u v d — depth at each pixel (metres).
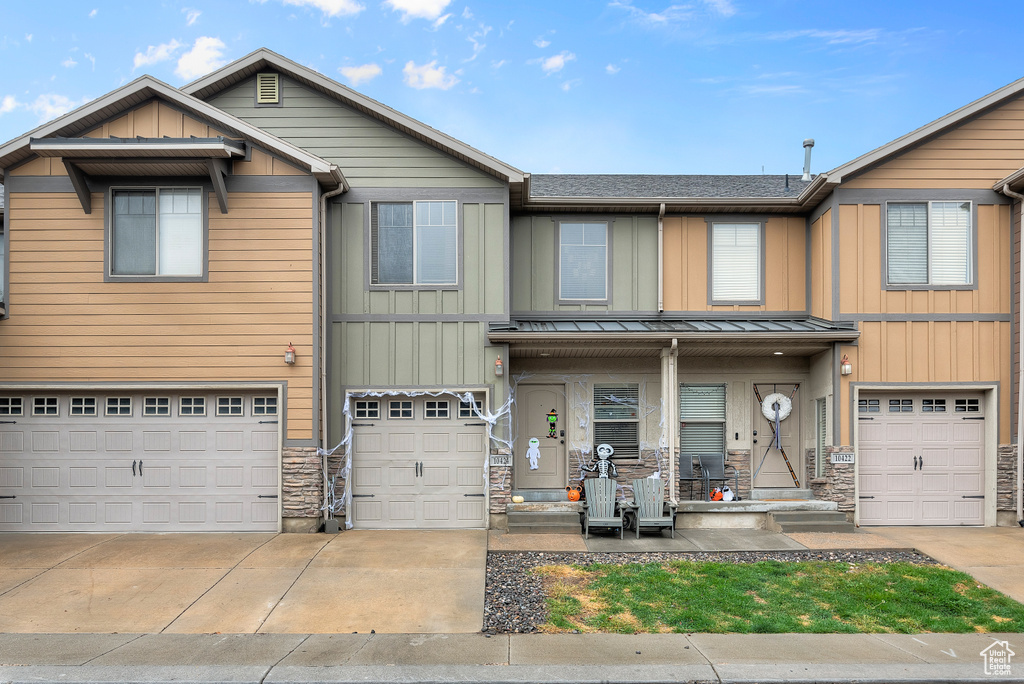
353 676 5.65
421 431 11.48
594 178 15.62
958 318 11.66
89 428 10.93
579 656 6.09
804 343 11.55
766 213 12.90
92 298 10.80
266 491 10.91
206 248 10.87
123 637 6.60
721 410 12.85
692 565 8.99
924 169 11.82
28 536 10.55
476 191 11.66
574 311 12.76
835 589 8.03
